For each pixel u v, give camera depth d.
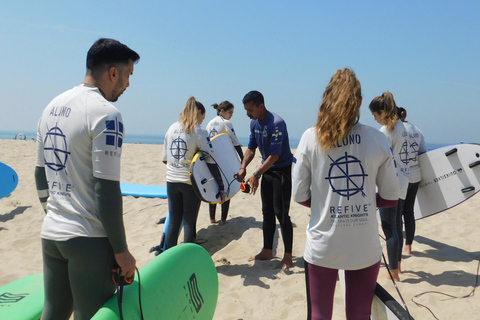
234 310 3.24
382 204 2.06
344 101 1.85
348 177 1.89
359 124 1.93
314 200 1.99
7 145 15.56
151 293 1.89
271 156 3.71
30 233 5.32
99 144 1.60
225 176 4.35
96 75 1.78
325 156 1.92
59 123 1.70
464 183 4.02
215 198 3.84
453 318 2.99
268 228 4.18
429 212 4.24
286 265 3.99
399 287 3.49
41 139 1.89
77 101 1.69
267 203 4.09
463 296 3.33
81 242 1.66
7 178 6.20
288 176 3.91
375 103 3.74
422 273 3.82
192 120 3.74
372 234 1.92
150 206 6.62
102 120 1.63
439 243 4.77
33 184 8.14
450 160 4.07
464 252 4.46
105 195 1.59
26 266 4.19
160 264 2.09
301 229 5.33
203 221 5.81
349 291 1.99
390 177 1.95
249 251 4.57
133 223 5.85
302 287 3.56
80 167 1.67
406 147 3.77
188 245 2.44
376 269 1.95
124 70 1.82
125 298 1.76
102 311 1.63
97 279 1.71
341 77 1.91
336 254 1.90
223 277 3.88
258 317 3.13
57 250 1.73
